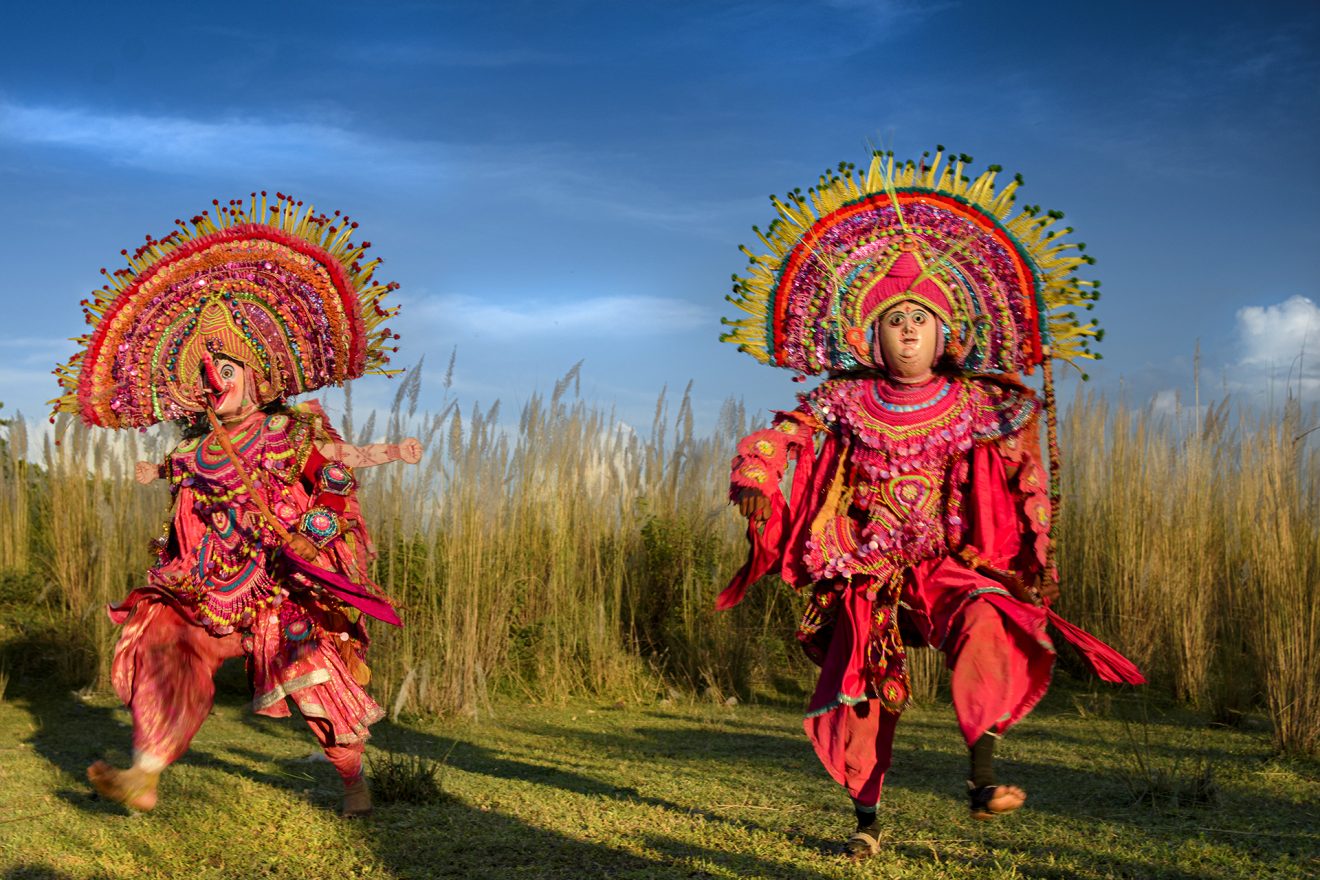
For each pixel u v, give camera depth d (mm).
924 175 5090
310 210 5660
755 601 9852
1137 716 7836
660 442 10336
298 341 5492
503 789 5578
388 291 5637
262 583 4969
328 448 5332
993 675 4188
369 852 4457
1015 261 4953
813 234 5098
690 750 6855
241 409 5359
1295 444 8148
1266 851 4414
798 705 8750
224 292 5430
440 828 4812
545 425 10016
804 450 4922
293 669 4938
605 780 5883
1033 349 4969
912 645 4887
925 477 4688
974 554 4609
